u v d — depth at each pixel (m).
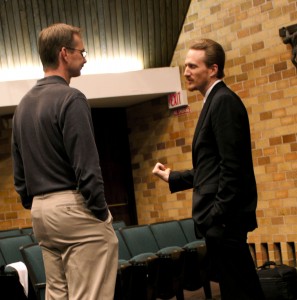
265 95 6.86
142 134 8.30
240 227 2.80
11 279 4.59
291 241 6.71
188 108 7.69
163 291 5.33
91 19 7.36
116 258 2.63
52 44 2.66
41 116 2.57
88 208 2.53
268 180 6.89
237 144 2.74
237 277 2.82
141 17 7.52
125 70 7.66
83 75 7.43
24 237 5.45
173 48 7.78
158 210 8.17
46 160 2.57
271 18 6.75
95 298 2.55
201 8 7.42
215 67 2.91
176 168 7.90
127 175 8.49
